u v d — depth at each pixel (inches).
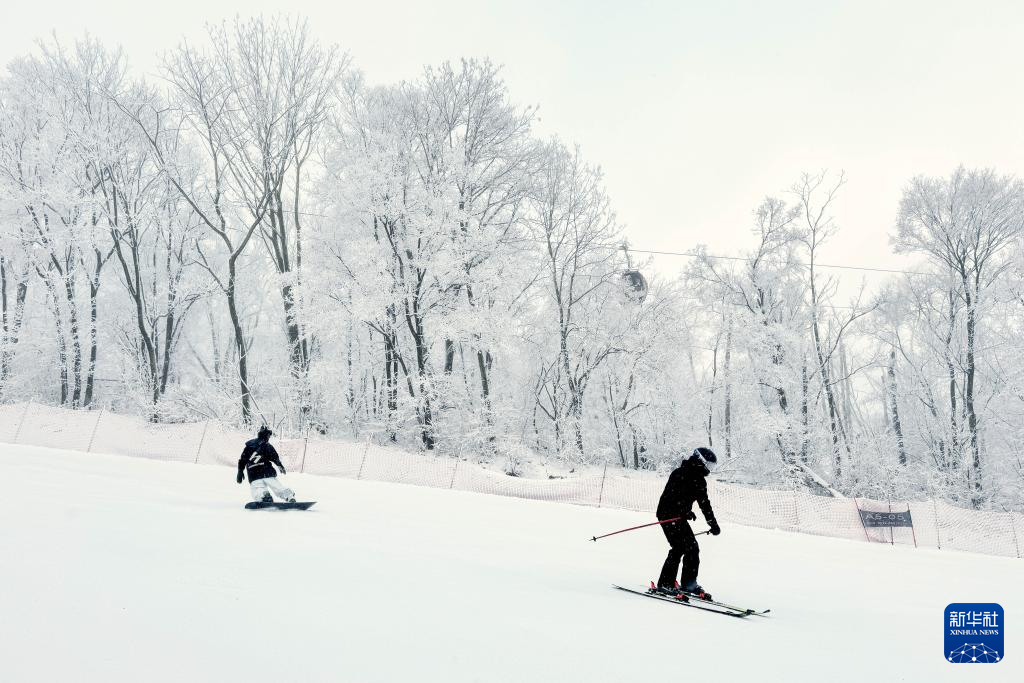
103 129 1100.5
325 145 1160.8
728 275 1242.0
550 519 553.3
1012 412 1100.5
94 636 135.6
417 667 135.9
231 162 1100.5
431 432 1070.4
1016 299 1082.1
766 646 183.3
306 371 1098.7
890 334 1247.5
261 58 1078.4
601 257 1206.9
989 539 639.1
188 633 143.3
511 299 1090.1
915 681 163.6
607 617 201.3
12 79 1122.0
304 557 252.7
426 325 1089.4
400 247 1080.8
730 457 1189.1
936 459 1164.5
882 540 642.8
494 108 1123.9
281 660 132.2
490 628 172.9
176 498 440.5
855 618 257.0
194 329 1425.9
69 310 1195.3
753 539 554.9
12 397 1190.9
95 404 1242.0
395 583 220.4
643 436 1249.4
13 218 1117.1
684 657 162.1
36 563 191.8
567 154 1154.7
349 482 708.0
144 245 1262.3
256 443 427.5
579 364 1205.1
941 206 1131.3
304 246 1125.1
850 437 1219.2
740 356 1223.5
